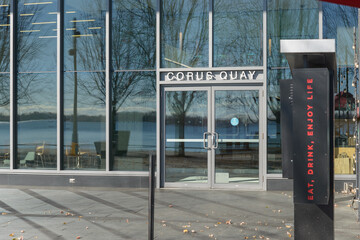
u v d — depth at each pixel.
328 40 4.12
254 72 10.81
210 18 11.02
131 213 8.10
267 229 6.86
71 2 11.66
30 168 11.73
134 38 11.40
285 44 4.20
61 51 11.63
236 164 10.89
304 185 4.23
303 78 4.23
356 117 8.07
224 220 7.51
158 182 11.09
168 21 11.24
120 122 11.41
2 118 11.87
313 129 4.21
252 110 10.85
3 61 11.86
